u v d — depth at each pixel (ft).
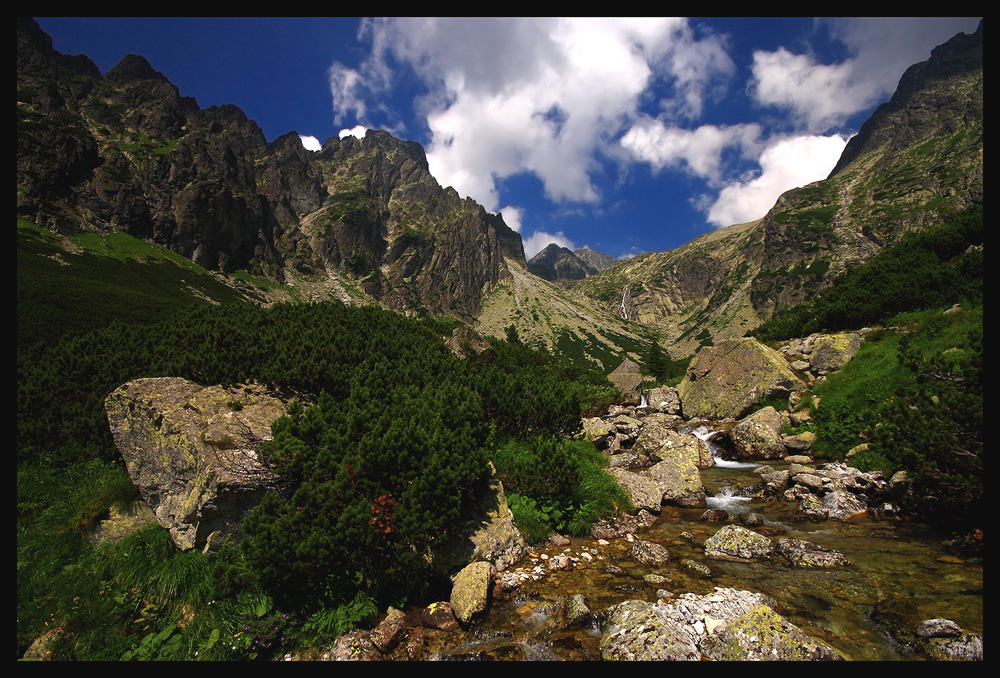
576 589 19.76
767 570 20.76
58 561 18.74
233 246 592.60
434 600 19.31
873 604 17.44
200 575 18.11
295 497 18.83
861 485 28.68
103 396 27.17
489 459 24.86
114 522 21.21
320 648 16.25
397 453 20.83
